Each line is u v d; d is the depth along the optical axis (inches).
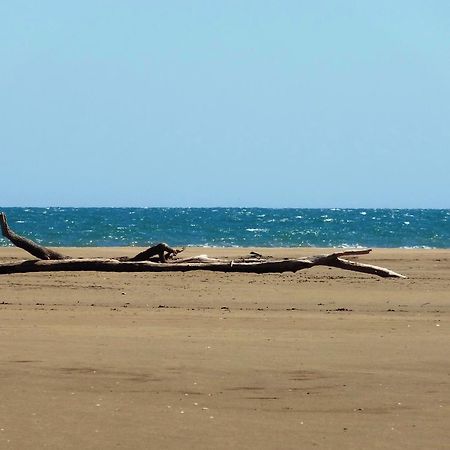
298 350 1196.5
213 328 1444.4
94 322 1519.4
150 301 1948.8
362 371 1043.3
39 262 2452.0
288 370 1045.8
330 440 745.6
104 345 1229.1
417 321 1577.3
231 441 741.3
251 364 1084.5
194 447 722.8
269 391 932.6
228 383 971.9
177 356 1137.4
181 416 823.7
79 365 1067.9
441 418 819.4
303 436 757.9
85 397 898.1
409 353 1175.6
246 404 873.5
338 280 2532.0
